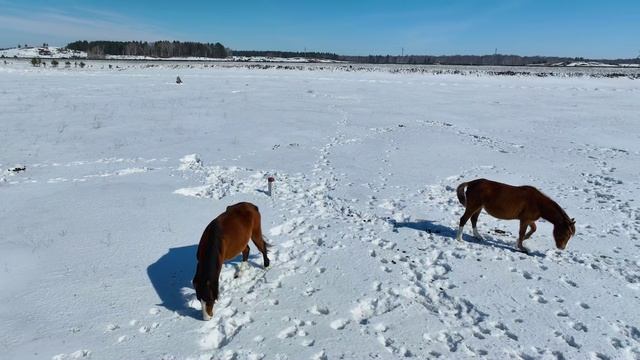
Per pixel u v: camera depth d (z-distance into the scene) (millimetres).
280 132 20734
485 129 23047
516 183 13375
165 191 11539
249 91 38219
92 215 9586
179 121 22859
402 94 39281
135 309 6223
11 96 30406
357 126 22938
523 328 6027
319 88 42438
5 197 10828
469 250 8539
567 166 15484
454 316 6379
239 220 6723
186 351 5414
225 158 15742
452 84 50875
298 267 7762
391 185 12953
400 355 5461
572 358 5414
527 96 39438
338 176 13867
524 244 8898
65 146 16922
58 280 6871
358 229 9555
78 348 5352
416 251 8461
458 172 14461
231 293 6812
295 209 10750
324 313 6414
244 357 5332
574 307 6566
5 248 7949
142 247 8109
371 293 6914
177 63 83938
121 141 18016
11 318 5887
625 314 6387
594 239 9172
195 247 8242
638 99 37500
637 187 12859
